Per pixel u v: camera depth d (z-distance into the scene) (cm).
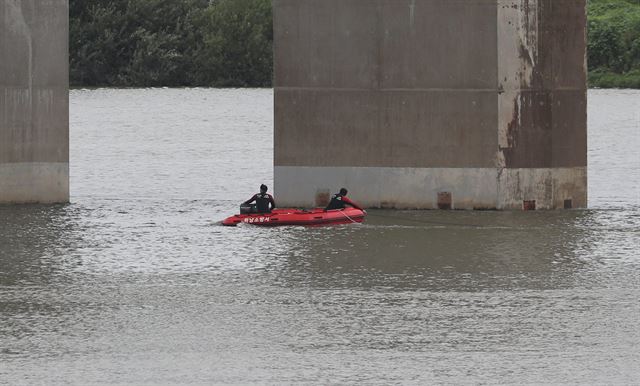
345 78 14700
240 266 11825
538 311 9931
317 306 10119
